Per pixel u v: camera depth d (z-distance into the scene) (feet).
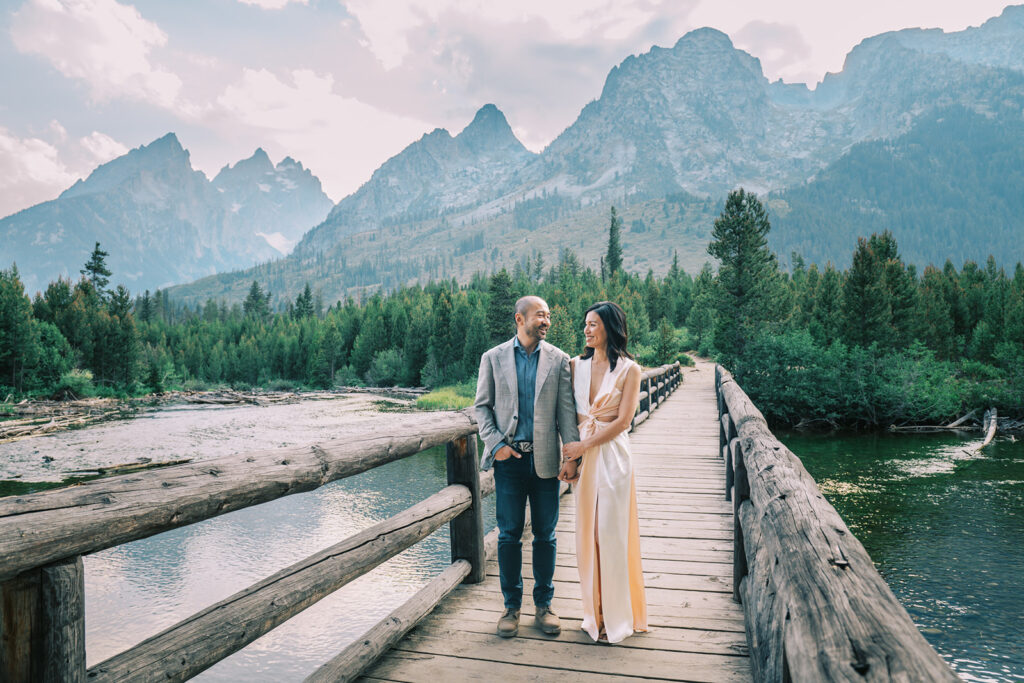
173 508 5.32
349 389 190.29
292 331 256.93
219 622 5.98
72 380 144.56
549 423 9.91
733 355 106.22
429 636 10.21
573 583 13.01
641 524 18.17
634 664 9.17
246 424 95.20
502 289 169.48
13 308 135.85
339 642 22.36
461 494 12.12
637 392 10.14
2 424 94.17
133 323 170.19
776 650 5.18
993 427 68.49
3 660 4.34
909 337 98.32
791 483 6.70
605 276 314.35
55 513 4.38
